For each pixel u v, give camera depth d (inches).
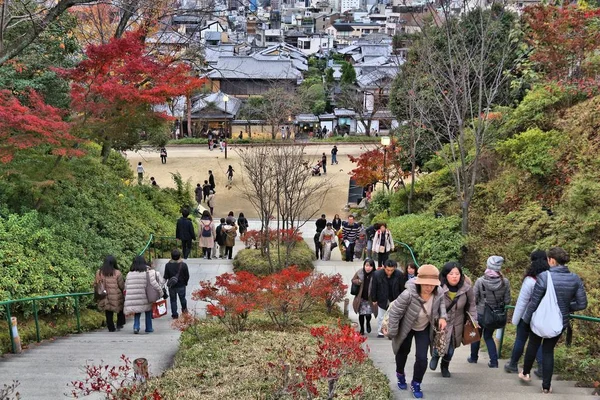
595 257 417.1
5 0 490.6
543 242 460.8
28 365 302.7
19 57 643.5
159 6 692.7
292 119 1923.0
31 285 396.8
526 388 250.8
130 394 214.8
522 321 262.7
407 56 861.2
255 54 2679.6
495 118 607.8
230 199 1188.5
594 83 577.6
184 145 1636.3
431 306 236.7
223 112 1982.0
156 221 697.0
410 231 609.9
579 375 267.7
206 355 272.8
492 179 632.4
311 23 4835.1
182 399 213.3
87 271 456.1
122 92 498.3
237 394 217.9
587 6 664.4
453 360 304.5
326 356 213.5
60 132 458.6
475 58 578.9
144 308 397.1
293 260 593.9
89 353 329.4
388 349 338.6
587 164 512.4
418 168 900.0
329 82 2369.6
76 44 729.6
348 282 569.9
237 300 335.9
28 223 448.1
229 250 671.8
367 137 1759.4
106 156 780.0
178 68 581.6
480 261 510.6
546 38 623.5
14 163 484.1
